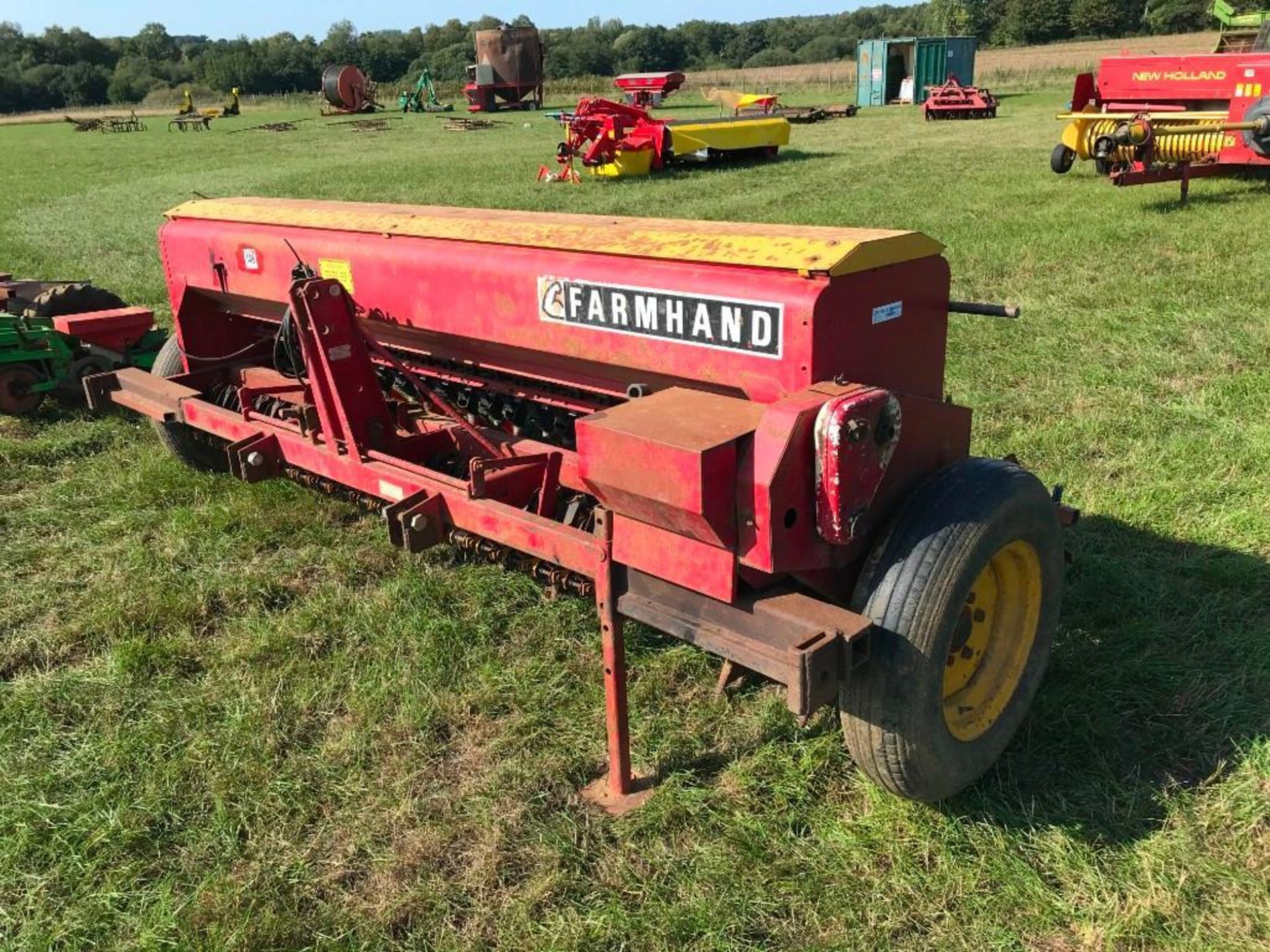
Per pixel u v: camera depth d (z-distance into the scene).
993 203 13.27
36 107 98.31
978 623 2.95
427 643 3.79
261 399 4.79
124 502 5.20
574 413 4.00
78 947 2.58
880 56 42.16
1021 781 2.99
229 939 2.55
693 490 2.30
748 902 2.62
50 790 3.12
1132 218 11.48
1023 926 2.53
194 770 3.20
